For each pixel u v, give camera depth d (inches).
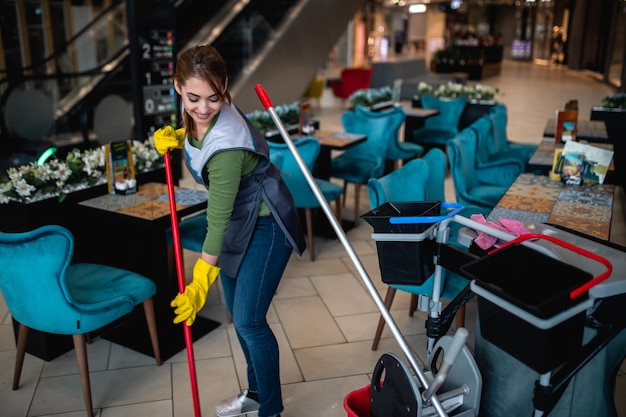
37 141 274.1
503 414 68.6
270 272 81.1
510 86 633.0
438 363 74.6
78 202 116.1
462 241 68.6
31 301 91.9
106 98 261.6
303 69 352.5
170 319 118.2
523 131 355.6
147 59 215.0
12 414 96.3
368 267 157.0
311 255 161.0
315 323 126.8
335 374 107.8
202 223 130.3
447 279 101.3
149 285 104.3
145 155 130.8
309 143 151.8
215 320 128.2
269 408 86.3
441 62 709.3
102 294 98.0
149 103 219.1
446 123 268.7
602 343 59.7
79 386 104.7
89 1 357.1
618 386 102.2
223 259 82.0
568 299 46.9
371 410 69.6
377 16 1090.7
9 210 109.0
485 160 183.8
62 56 328.5
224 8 329.7
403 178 110.7
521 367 65.5
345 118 209.8
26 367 110.5
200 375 108.0
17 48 316.2
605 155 121.3
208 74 65.0
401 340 63.7
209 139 71.1
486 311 52.7
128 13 207.9
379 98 266.1
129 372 108.9
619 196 226.7
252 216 78.5
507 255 54.7
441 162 129.2
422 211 66.1
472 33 862.5
